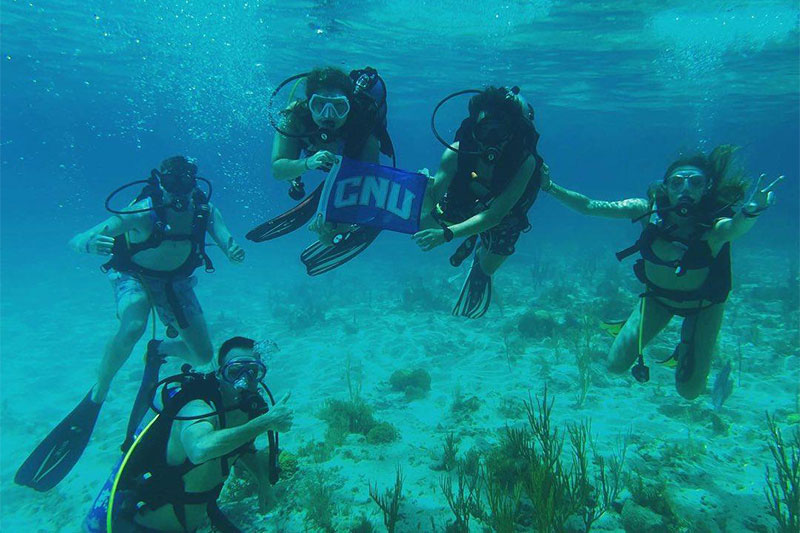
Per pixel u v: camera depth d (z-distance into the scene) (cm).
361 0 1697
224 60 2708
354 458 643
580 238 3709
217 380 352
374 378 1018
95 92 4638
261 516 538
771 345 1062
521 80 3080
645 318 496
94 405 618
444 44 2291
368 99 410
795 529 430
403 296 1728
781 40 2017
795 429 682
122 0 1806
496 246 457
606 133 6856
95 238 520
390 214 409
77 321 1712
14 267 2923
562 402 817
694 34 1983
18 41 2614
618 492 537
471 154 383
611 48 2225
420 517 511
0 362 1294
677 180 416
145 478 357
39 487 608
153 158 17450
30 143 14575
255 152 13550
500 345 1141
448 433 706
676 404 787
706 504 519
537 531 439
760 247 2928
